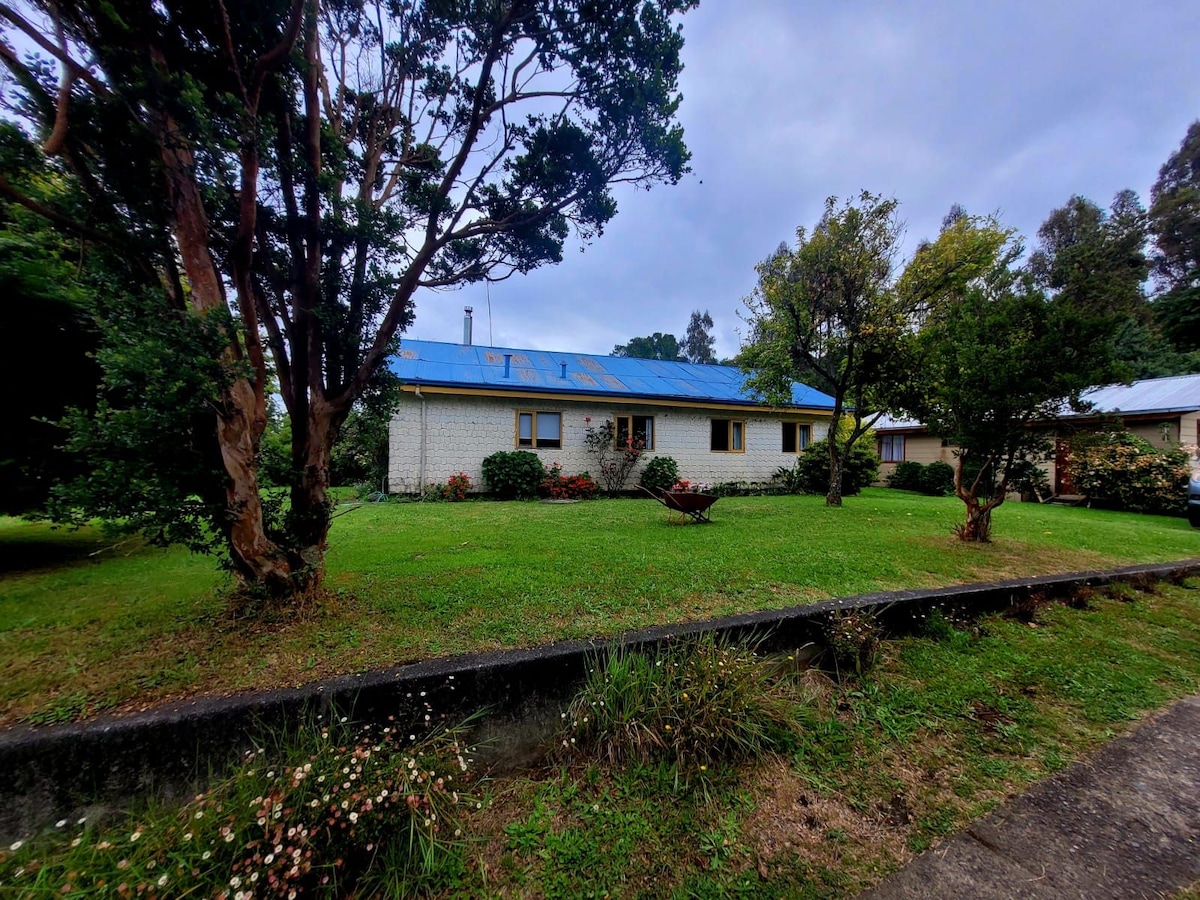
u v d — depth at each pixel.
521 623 2.81
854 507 9.02
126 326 2.11
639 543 5.29
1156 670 3.06
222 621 2.69
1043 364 4.79
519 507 8.68
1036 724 2.51
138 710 1.81
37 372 4.02
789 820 1.90
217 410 2.43
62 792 1.63
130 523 2.35
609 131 3.30
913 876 1.65
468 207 3.33
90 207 2.10
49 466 4.08
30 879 1.47
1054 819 1.91
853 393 9.74
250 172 2.29
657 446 12.34
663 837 1.81
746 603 3.26
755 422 13.42
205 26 2.15
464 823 1.83
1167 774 2.17
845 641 2.87
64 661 2.23
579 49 2.98
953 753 2.29
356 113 3.23
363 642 2.48
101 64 2.00
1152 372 17.91
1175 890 1.59
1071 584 4.06
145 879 1.39
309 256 2.84
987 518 5.65
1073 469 10.63
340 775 1.65
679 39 3.19
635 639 2.55
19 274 3.44
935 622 3.33
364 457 10.05
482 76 2.87
